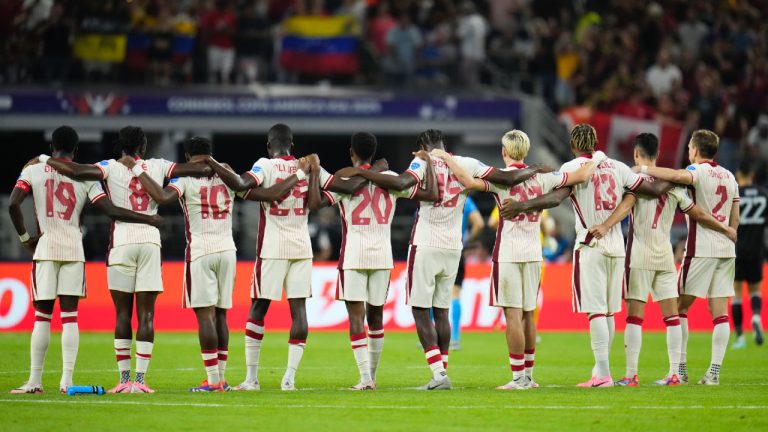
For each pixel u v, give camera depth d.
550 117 92.25
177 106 86.88
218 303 38.81
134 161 38.22
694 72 99.69
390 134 95.81
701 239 41.56
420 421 31.12
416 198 38.81
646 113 95.38
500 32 102.19
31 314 67.00
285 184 38.16
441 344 40.09
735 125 97.06
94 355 52.69
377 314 40.22
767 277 71.56
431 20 99.12
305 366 49.12
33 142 95.44
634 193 40.31
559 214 91.31
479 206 88.56
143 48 90.31
